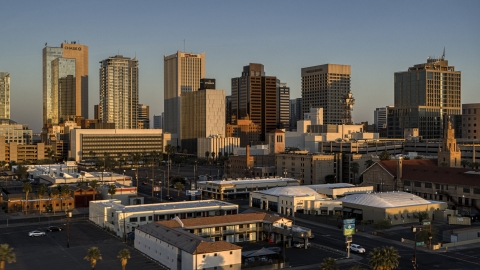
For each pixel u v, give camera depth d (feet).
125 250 366.43
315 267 395.96
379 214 575.38
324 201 649.20
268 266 390.83
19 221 609.01
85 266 399.65
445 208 625.00
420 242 456.04
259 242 485.97
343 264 405.39
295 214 636.48
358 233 532.32
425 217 579.48
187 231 436.35
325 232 539.70
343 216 621.72
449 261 415.64
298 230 463.42
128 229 517.14
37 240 498.28
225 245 381.40
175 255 387.34
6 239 503.61
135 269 392.68
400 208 581.53
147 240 437.17
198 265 364.58
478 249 461.78
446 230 515.91
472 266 400.26
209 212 565.12
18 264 406.00
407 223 585.22
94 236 519.19
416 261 414.62
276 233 483.92
